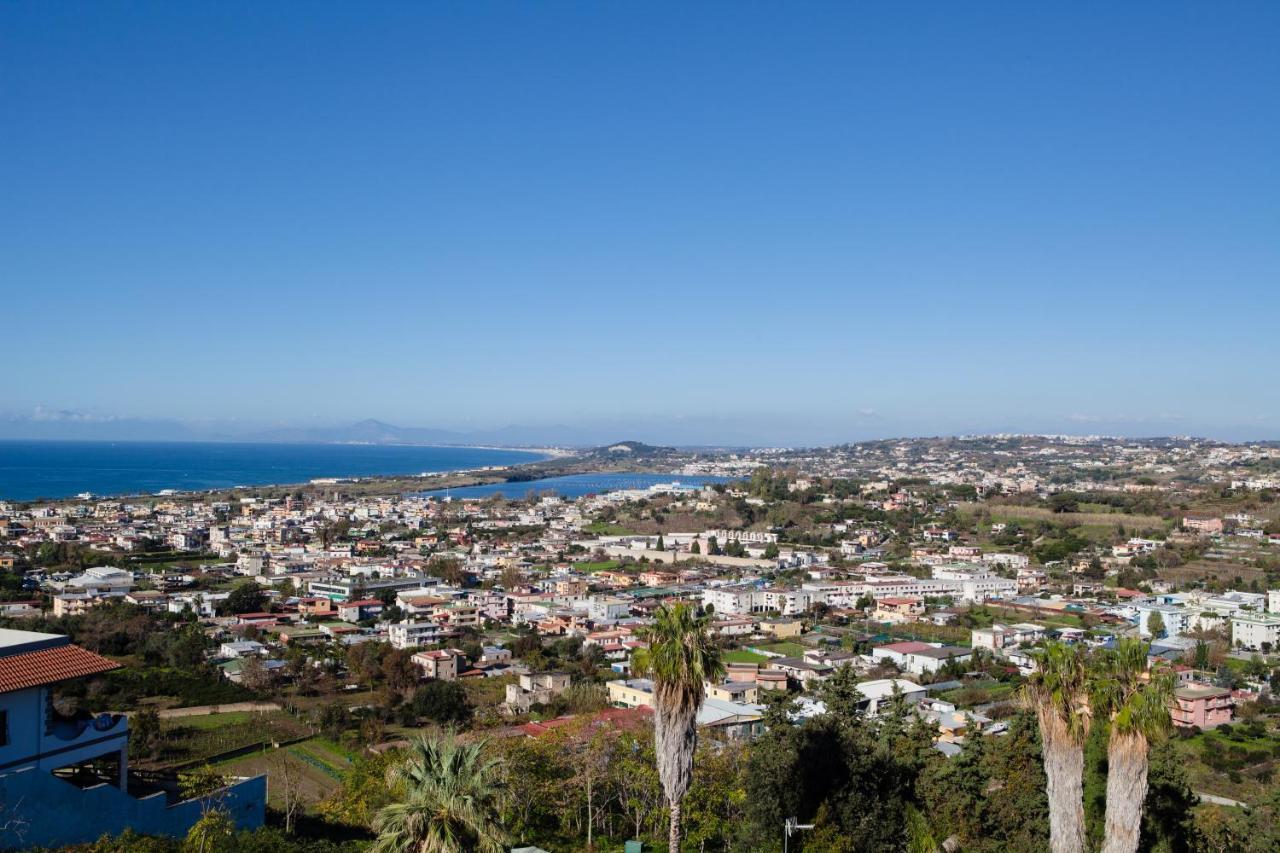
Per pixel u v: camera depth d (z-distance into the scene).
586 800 64.06
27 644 41.28
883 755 53.25
